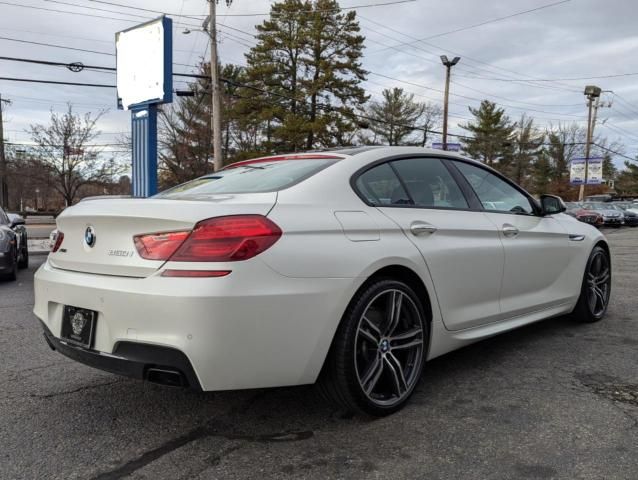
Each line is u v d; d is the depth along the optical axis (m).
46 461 2.53
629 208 32.59
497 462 2.48
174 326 2.38
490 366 3.86
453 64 34.03
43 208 57.19
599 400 3.21
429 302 3.23
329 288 2.64
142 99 14.94
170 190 3.67
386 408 2.96
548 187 67.38
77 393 3.42
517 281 4.00
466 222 3.60
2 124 33.94
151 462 2.52
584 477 2.35
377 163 3.33
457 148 39.16
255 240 2.48
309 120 37.53
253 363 2.47
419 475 2.38
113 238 2.67
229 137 39.72
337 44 37.91
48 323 2.99
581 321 5.04
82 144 33.62
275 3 37.69
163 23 14.19
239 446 2.68
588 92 45.88
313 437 2.77
